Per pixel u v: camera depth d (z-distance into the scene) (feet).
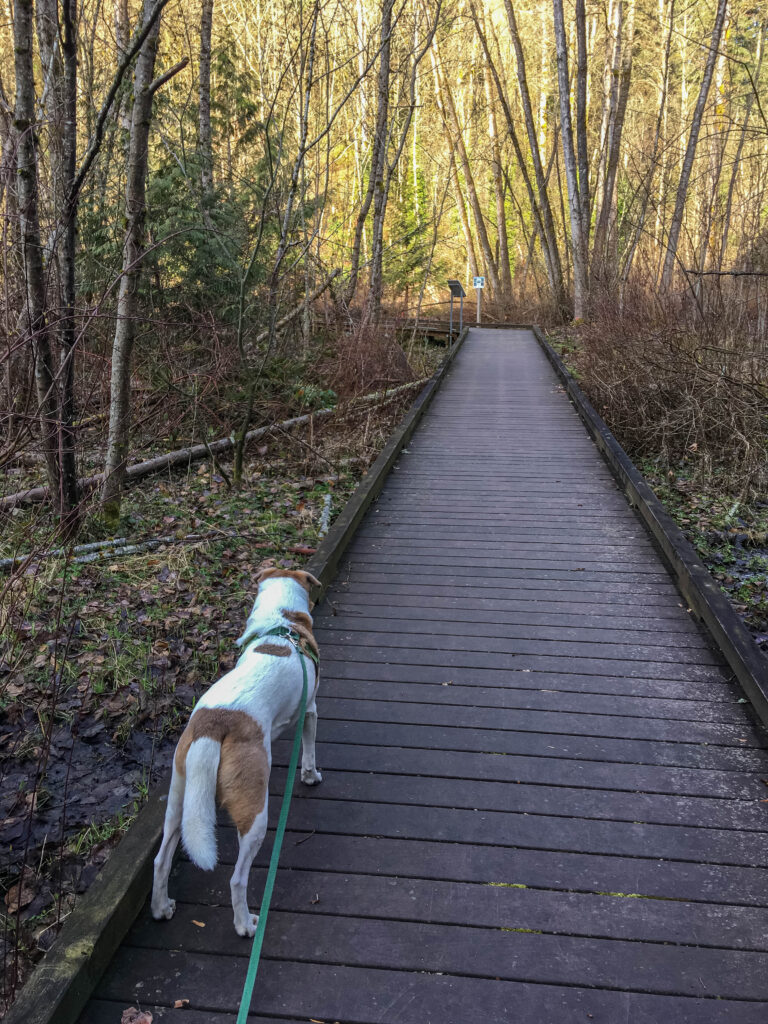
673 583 20.15
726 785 12.03
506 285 114.73
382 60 54.65
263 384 33.94
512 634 17.30
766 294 36.99
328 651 16.56
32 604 19.03
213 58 54.60
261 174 45.78
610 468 31.86
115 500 24.50
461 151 111.65
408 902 9.81
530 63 137.90
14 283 23.03
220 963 8.95
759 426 32.50
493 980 8.71
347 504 25.12
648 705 14.34
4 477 23.82
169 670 17.40
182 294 38.22
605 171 80.18
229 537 24.77
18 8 19.17
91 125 35.50
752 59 89.20
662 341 36.32
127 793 13.71
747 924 9.42
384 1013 8.33
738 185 59.06
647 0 105.70
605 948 9.10
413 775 12.39
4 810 13.28
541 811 11.50
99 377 28.68
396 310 79.20
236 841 10.99
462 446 36.17
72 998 8.11
